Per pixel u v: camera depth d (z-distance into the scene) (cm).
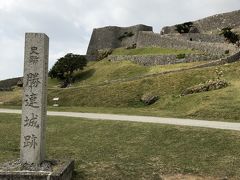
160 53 7444
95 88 4988
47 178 1339
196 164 1722
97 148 2033
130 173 1622
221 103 3316
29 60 1481
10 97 5681
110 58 7919
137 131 2319
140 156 1866
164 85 4634
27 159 1478
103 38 10144
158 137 2167
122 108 4122
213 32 8912
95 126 2539
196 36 8050
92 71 7544
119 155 1892
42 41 1480
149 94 4416
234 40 7419
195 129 2259
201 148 1927
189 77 4706
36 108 1479
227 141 1986
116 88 4812
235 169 1645
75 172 1623
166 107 3844
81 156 1891
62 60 7606
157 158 1825
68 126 2597
